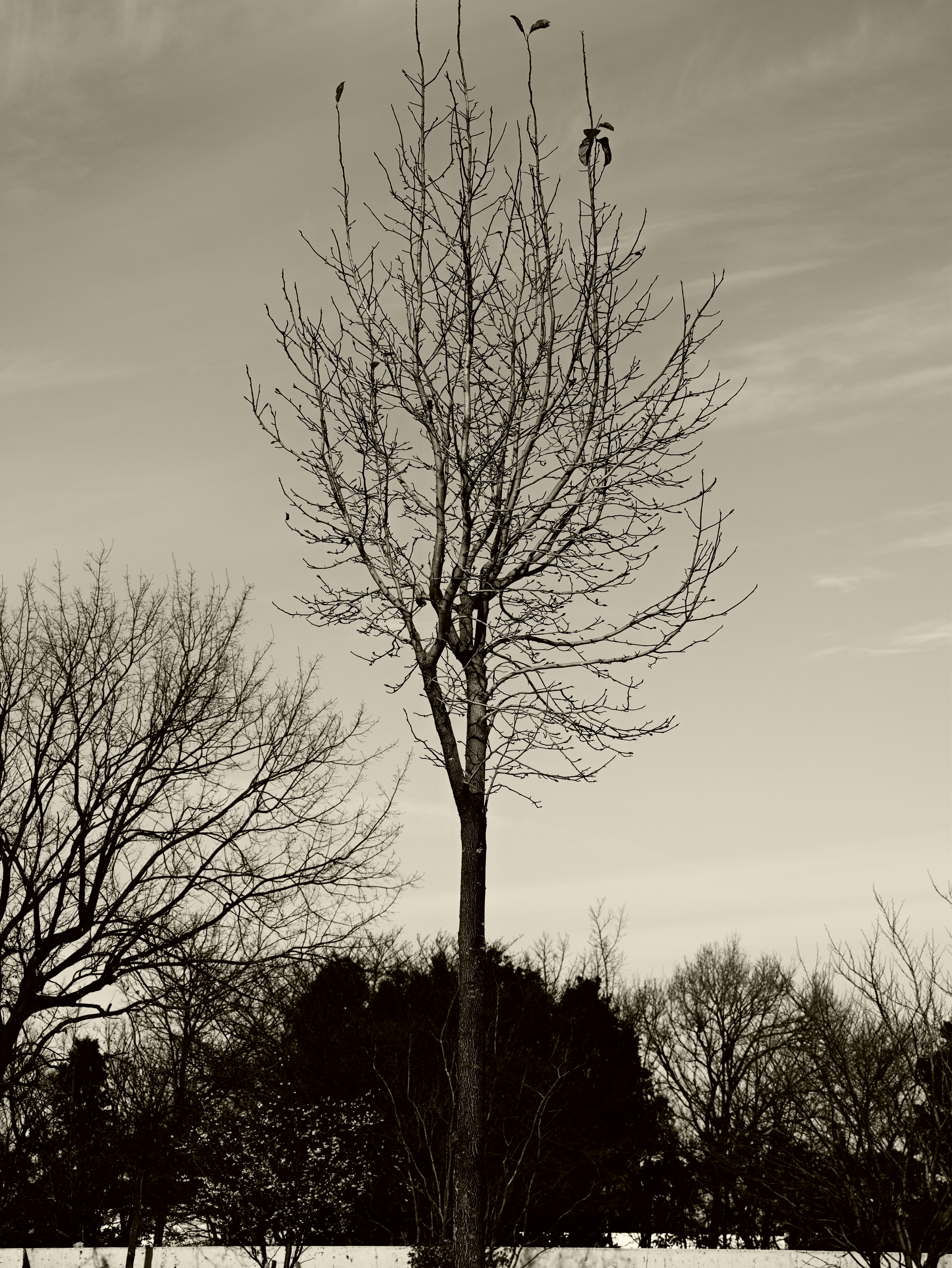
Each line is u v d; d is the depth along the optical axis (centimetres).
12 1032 1839
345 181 1135
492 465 1088
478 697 1045
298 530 1122
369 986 2873
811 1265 1966
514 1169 1933
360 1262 2206
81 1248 2308
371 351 1120
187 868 1983
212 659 2075
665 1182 3306
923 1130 1727
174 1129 2077
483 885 1015
